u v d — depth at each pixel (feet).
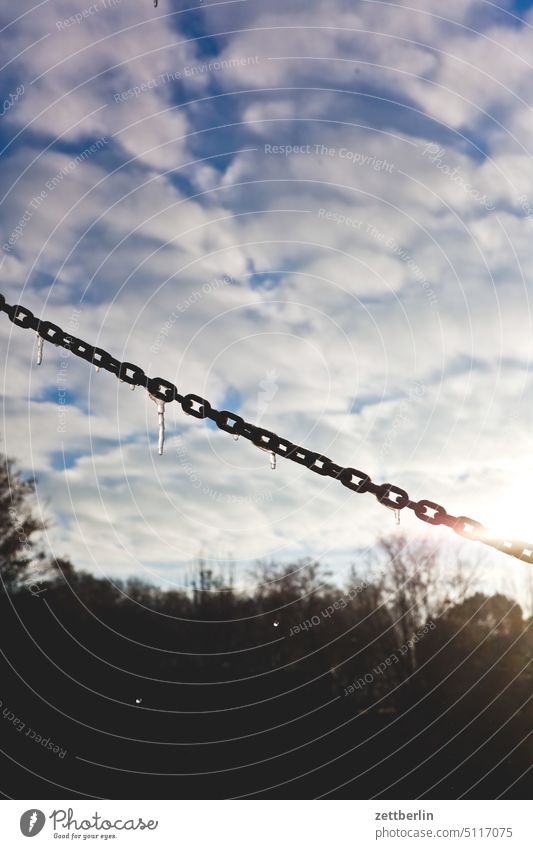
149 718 72.43
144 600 86.28
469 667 85.56
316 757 69.05
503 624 87.86
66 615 74.18
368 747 71.67
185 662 86.58
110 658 76.74
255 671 88.99
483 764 64.34
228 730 75.00
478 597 88.17
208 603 92.07
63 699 67.72
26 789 53.42
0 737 59.16
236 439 19.43
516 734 70.33
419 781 61.98
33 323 20.03
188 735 72.02
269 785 61.21
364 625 92.38
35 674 66.90
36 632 68.85
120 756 64.28
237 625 93.86
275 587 95.50
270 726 75.92
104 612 80.74
